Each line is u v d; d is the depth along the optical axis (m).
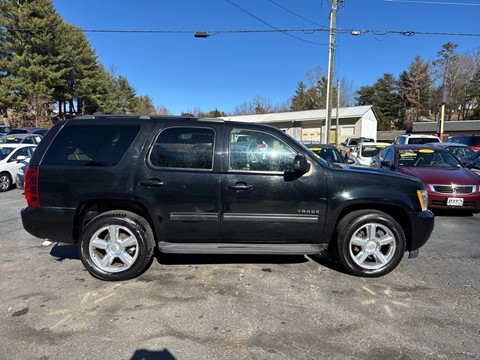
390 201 3.91
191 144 3.93
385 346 2.71
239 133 3.96
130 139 3.94
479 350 2.67
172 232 3.92
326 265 4.39
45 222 3.90
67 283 3.86
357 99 77.88
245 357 2.58
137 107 68.50
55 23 36.03
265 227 3.92
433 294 3.62
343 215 4.09
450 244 5.35
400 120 71.19
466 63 65.19
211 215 3.87
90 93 42.53
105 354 2.61
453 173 7.36
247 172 3.88
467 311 3.27
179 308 3.30
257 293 3.62
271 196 3.87
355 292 3.65
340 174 3.94
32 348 2.67
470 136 16.94
